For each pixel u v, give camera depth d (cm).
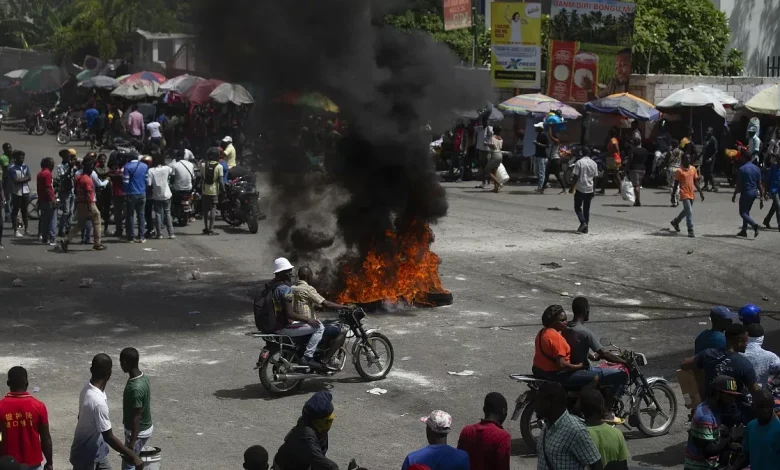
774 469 677
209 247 1973
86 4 4522
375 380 1116
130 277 1669
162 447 884
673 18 3400
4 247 1925
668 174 2784
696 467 764
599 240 2036
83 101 4791
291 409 1009
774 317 1457
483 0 3444
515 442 941
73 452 713
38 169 3209
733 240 2036
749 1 3697
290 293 1057
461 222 2264
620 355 953
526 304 1505
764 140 3186
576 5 3066
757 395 690
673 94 2991
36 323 1345
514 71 3000
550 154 2814
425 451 617
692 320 1427
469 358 1204
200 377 1114
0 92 5184
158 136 3462
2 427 677
